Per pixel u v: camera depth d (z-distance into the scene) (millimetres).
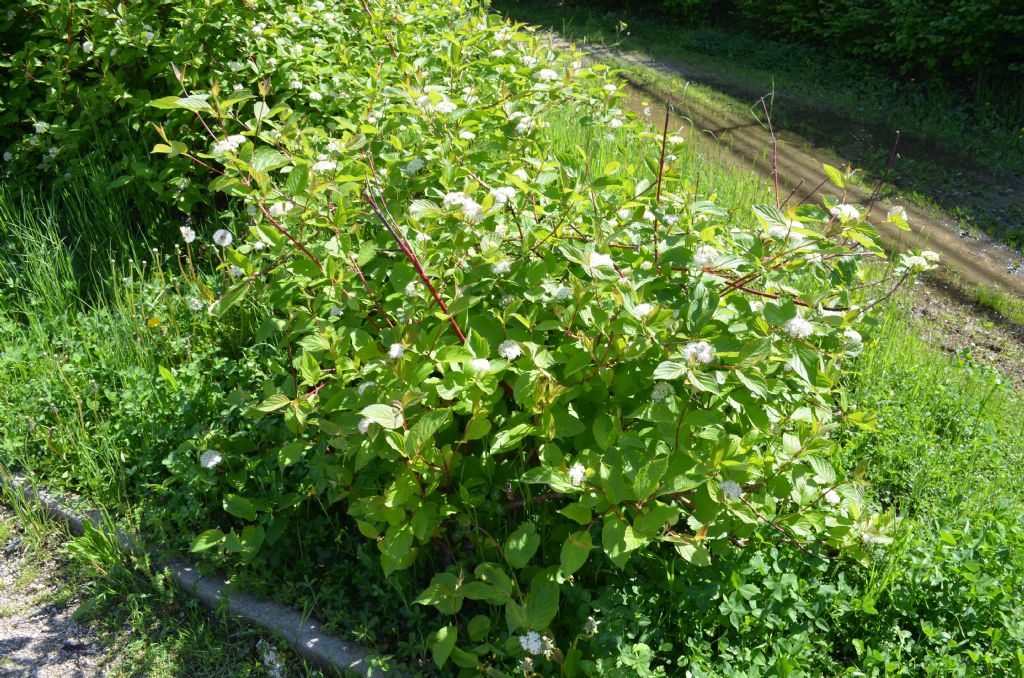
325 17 4328
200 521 2557
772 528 2400
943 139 7223
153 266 3740
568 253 2125
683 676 2090
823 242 2277
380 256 2619
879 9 8664
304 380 2529
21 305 3566
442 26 5199
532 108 3652
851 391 3328
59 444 2857
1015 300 4656
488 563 2051
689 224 2469
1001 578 2336
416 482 2066
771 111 7918
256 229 2453
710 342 2070
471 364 2039
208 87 3785
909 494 2855
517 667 2008
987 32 7688
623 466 1903
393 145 2959
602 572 2303
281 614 2316
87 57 3902
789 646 2092
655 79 8914
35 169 4051
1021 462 3111
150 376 2986
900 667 2078
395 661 2164
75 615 2369
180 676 2201
